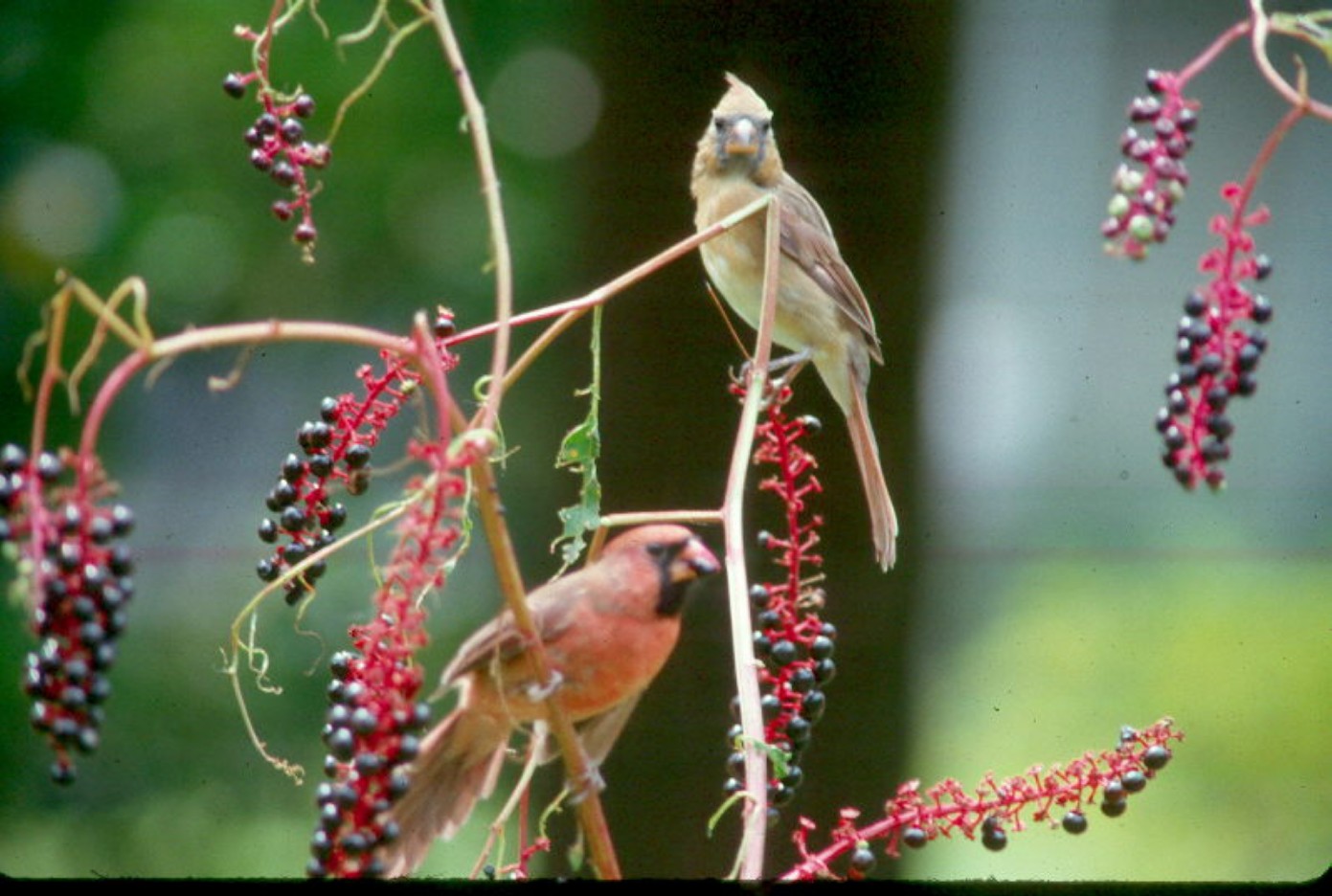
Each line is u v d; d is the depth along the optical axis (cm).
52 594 371
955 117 1170
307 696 1393
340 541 454
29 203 1472
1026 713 1551
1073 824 473
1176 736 473
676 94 1169
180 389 1553
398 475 1427
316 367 1616
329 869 409
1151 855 1342
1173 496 1966
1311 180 2036
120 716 1374
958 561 1764
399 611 412
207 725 1377
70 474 417
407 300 1638
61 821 1313
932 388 1172
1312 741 1523
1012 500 1961
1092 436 2009
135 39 1514
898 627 1134
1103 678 1617
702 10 1161
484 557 1420
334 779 414
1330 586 1755
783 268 942
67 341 1450
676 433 1140
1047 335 2034
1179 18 2038
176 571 1488
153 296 1520
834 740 1131
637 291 1158
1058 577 1798
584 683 599
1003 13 1991
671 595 606
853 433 967
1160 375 2047
